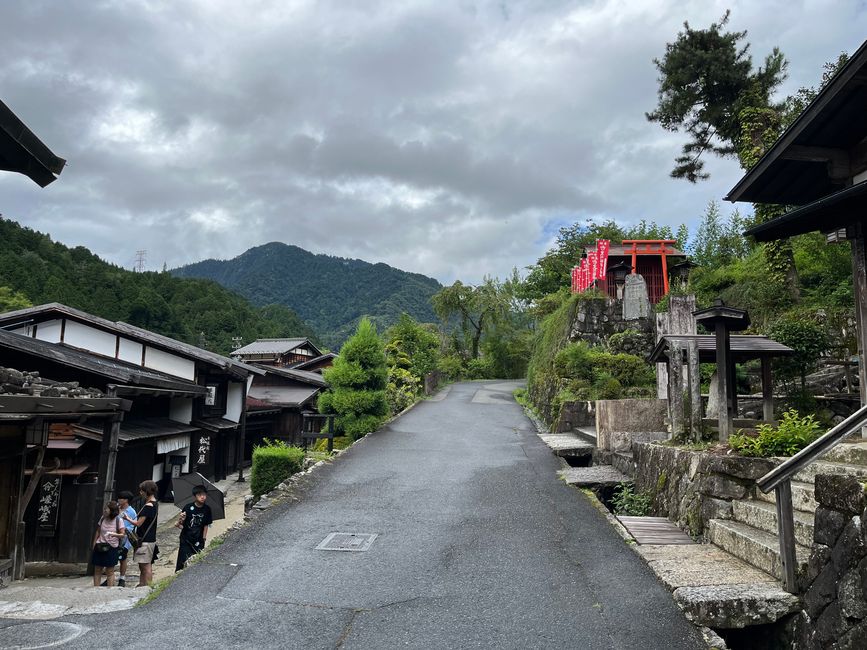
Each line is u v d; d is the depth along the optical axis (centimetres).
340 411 1688
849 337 1212
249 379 2578
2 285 4044
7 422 820
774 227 764
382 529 787
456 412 2147
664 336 977
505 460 1265
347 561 659
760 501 648
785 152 808
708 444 850
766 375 982
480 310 4341
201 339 4497
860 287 738
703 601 479
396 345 2775
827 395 1041
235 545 723
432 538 745
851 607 406
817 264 1603
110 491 1022
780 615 472
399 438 1570
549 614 505
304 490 1009
